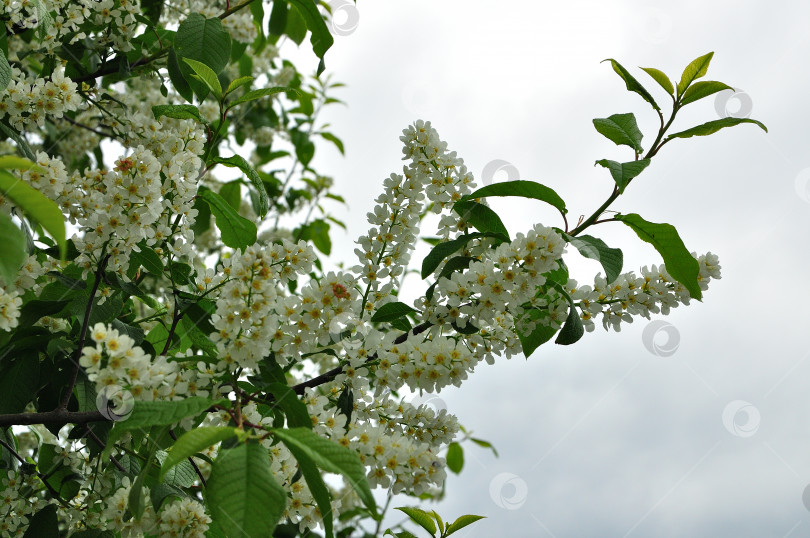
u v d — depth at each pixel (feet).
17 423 2.69
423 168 2.98
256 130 5.58
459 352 2.77
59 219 2.35
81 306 2.91
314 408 2.77
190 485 2.96
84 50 3.82
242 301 2.65
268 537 2.35
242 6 3.96
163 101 4.40
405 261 2.98
